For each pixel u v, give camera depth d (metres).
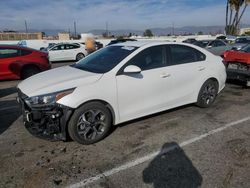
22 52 9.63
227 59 7.92
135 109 4.57
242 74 7.49
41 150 3.98
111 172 3.39
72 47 18.84
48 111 3.83
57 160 3.69
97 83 4.09
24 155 3.83
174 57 5.12
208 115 5.45
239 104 6.25
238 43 17.42
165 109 5.05
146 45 4.80
